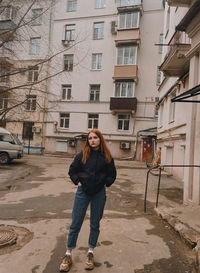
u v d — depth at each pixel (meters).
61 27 21.08
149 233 3.28
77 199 2.40
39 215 4.03
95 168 2.35
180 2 5.47
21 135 21.44
